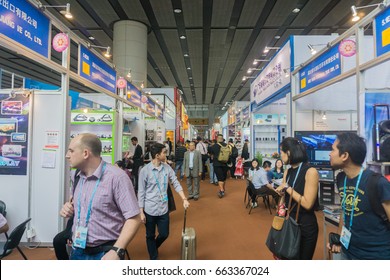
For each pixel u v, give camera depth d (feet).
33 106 11.59
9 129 11.48
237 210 17.76
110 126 16.48
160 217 9.62
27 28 9.08
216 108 135.23
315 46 17.72
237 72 61.05
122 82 17.65
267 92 23.94
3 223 6.85
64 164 11.46
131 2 29.37
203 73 62.08
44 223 11.48
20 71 53.47
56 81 63.62
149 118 28.50
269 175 18.02
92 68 13.55
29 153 11.46
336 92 19.74
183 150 31.40
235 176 33.14
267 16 32.32
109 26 35.37
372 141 8.01
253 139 32.76
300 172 6.27
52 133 11.55
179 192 9.94
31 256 10.44
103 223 4.75
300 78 15.02
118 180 4.77
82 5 29.94
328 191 12.88
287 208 6.32
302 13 31.42
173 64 54.29
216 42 41.47
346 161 4.84
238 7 30.35
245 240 12.23
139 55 33.99
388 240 4.43
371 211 4.49
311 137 13.66
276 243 5.98
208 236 12.76
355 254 4.70
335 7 29.81
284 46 19.34
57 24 10.73
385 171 7.72
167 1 29.12
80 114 16.39
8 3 8.21
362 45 9.20
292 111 16.16
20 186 11.48
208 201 20.49
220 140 22.13
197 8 30.55
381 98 8.82
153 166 9.64
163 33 37.93
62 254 6.39
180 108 60.39
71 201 5.24
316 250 10.75
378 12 8.18
